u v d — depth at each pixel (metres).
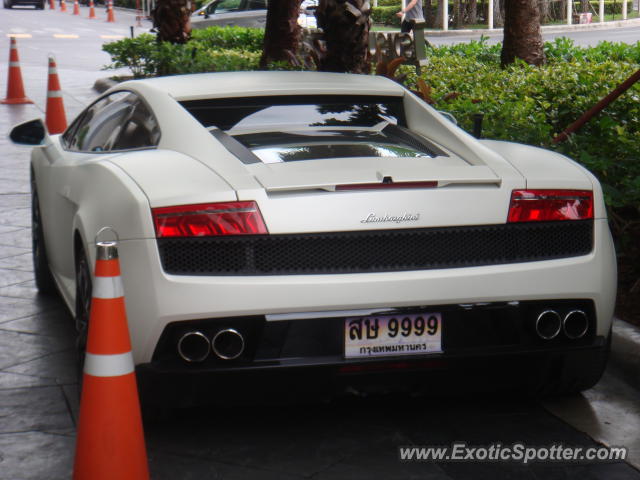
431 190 3.55
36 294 5.86
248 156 3.77
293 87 4.47
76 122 5.31
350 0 9.10
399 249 3.51
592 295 3.71
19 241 7.10
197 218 3.38
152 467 3.51
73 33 35.59
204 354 3.41
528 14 14.45
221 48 18.98
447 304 3.53
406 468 3.52
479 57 16.17
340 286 3.41
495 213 3.59
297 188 3.45
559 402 4.18
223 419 3.93
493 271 3.56
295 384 3.53
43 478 3.42
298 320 3.44
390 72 8.26
